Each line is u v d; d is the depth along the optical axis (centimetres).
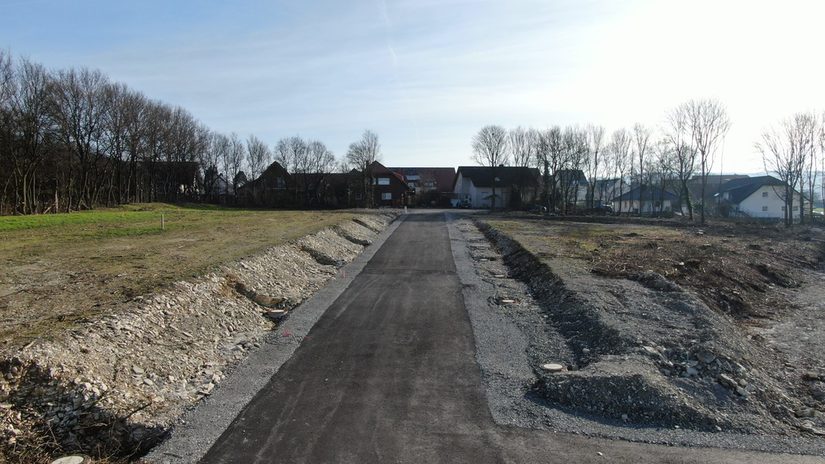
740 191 6856
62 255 1670
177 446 641
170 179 6725
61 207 4638
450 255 2278
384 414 730
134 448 648
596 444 659
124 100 5238
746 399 781
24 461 609
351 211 5612
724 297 1459
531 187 6825
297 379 852
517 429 692
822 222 4484
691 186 7406
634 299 1257
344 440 657
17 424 650
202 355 940
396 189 7738
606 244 2544
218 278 1355
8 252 1742
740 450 653
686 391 791
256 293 1362
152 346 903
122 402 714
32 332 838
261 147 7462
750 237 3141
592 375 802
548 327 1162
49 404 682
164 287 1165
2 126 3791
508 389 818
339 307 1320
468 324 1177
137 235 2338
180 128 6494
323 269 1862
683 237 3011
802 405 800
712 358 879
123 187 5962
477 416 727
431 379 855
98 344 834
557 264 1767
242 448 638
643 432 693
